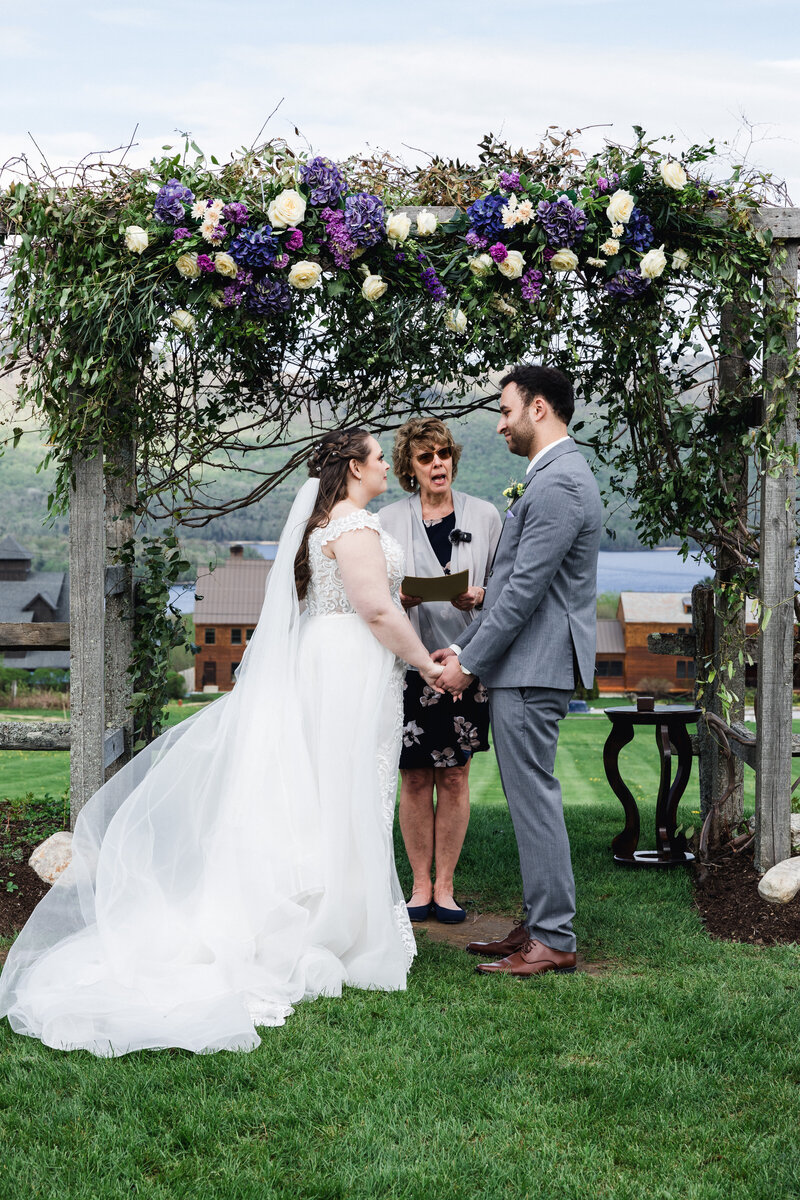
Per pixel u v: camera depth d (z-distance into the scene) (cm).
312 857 310
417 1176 204
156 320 367
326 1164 208
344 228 359
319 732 318
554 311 384
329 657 323
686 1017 280
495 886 440
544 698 320
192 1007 272
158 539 427
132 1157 210
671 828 457
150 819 319
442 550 386
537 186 368
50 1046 262
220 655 4112
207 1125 221
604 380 456
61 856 393
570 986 304
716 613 452
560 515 311
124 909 307
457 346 425
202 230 356
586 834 525
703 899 401
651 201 377
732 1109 234
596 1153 214
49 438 375
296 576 338
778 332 384
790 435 395
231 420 446
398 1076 245
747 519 430
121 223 359
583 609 325
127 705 432
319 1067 249
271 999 287
